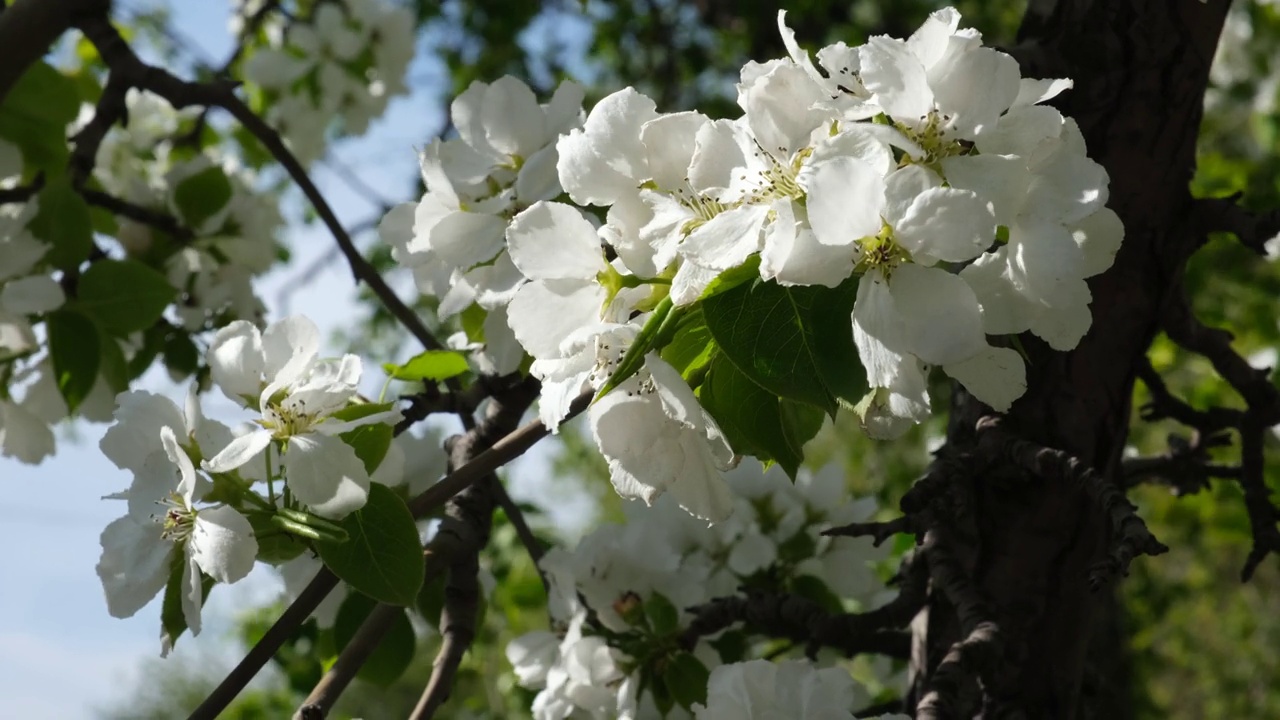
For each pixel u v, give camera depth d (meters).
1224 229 0.48
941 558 0.44
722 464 0.35
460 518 0.47
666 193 0.35
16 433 0.66
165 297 0.61
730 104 1.69
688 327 0.34
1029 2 0.51
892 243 0.32
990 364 0.35
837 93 0.33
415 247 0.46
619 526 0.57
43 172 0.71
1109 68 0.49
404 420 0.46
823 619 0.51
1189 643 2.08
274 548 0.39
